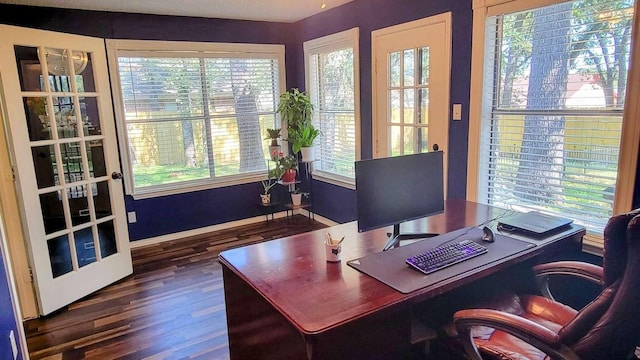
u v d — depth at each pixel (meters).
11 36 2.58
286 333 1.42
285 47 4.70
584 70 2.26
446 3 2.93
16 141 2.61
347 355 1.39
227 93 4.46
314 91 4.57
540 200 2.59
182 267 3.57
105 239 3.26
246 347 1.75
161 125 4.14
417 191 1.98
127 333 2.55
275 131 4.48
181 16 4.05
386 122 3.62
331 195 4.52
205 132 4.40
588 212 2.35
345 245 1.91
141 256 3.86
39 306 2.76
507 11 2.54
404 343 1.57
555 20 2.36
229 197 4.62
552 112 2.44
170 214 4.29
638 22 1.98
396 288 1.46
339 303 1.38
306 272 1.63
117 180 3.30
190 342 2.44
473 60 2.78
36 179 2.74
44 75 2.78
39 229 2.74
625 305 1.16
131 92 3.95
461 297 2.03
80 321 2.72
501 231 2.04
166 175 4.24
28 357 2.14
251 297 1.61
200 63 4.25
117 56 3.81
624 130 2.10
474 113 2.84
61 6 3.47
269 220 4.89
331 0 3.64
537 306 1.83
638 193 2.10
